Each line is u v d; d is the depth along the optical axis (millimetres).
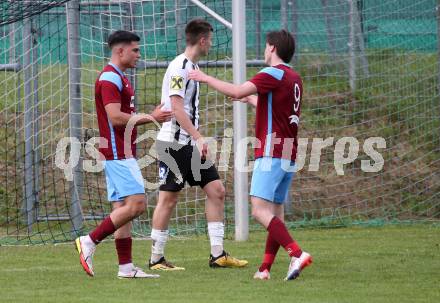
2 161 46594
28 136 39938
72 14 37938
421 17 52062
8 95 46188
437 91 50562
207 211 29641
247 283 25781
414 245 35250
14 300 22984
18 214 42781
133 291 24406
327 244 35656
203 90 49938
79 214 38500
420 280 26328
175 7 42438
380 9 51875
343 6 52438
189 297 23328
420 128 50969
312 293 23938
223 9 43219
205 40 28531
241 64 36344
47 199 43688
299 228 41906
